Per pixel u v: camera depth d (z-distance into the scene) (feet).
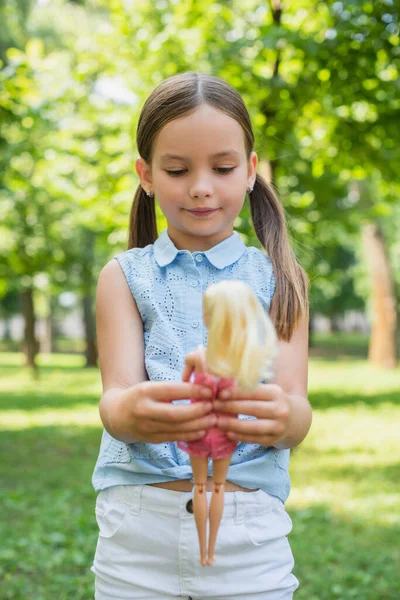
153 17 30.96
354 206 37.93
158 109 5.77
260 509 5.98
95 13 53.47
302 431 5.67
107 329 6.23
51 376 74.13
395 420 39.52
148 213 7.41
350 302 111.86
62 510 19.99
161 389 5.03
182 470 5.86
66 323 185.98
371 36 20.89
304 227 33.47
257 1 29.07
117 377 6.04
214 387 5.00
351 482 24.31
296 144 30.30
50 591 13.83
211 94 5.73
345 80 23.29
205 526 5.26
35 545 16.43
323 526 18.61
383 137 26.37
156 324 6.12
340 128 26.99
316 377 66.18
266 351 4.61
